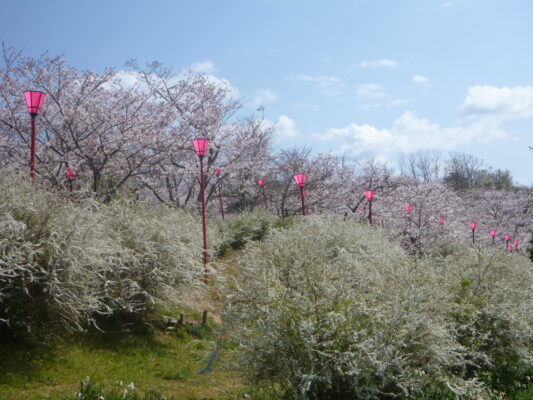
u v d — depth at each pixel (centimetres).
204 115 1584
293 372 415
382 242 984
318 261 507
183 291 742
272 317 421
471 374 529
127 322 683
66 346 562
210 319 802
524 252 1294
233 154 1745
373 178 2194
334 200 2052
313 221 1005
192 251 773
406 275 521
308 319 409
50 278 515
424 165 4719
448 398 429
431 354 424
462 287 584
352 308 424
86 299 546
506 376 532
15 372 477
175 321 738
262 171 1908
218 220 1484
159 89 1588
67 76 1280
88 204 628
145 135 1316
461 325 521
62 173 1231
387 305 438
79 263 531
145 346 638
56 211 548
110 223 686
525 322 553
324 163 2181
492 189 3612
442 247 1291
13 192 542
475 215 3059
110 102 1366
